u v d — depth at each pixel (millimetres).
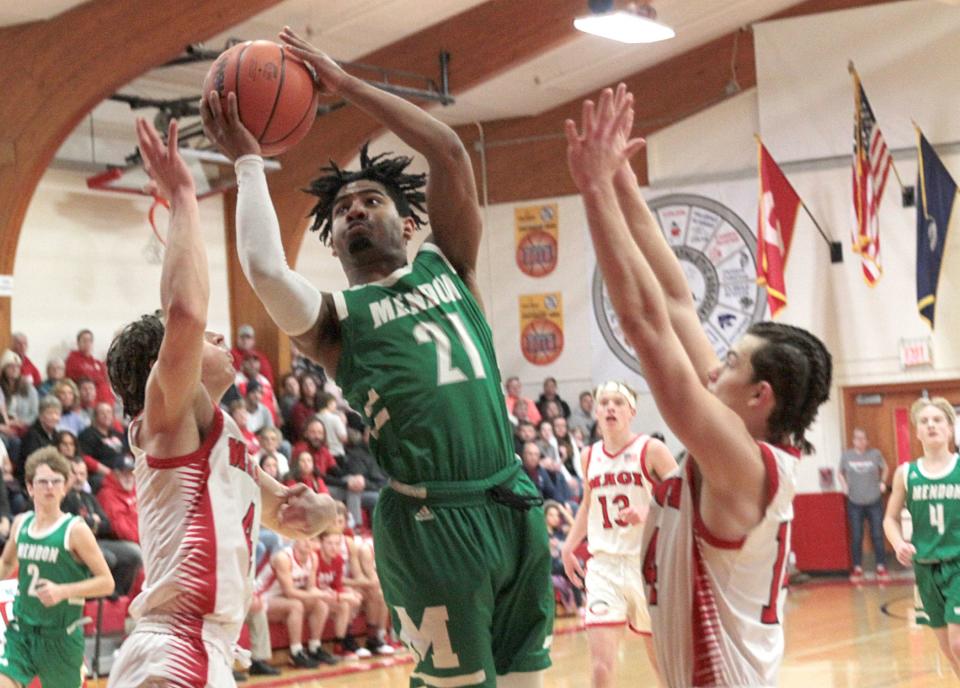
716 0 15039
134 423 3098
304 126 3201
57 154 12477
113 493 9344
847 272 15656
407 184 3434
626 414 6324
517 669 3168
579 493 13602
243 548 3080
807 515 15531
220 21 10312
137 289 13078
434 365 3076
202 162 12539
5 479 9109
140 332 3154
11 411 10383
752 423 2496
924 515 6246
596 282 16719
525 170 17000
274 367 13977
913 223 15414
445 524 3014
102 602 8406
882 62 15609
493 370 3242
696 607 2393
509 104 16562
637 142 2465
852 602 12719
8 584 5578
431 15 13484
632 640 10586
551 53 15039
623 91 2459
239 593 3059
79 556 5504
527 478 3248
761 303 16047
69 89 10727
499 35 13508
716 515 2375
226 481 3076
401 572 3053
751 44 16125
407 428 3033
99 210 12844
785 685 7703
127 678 2941
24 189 10852
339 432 12117
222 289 14164
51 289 12414
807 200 15867
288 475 10328
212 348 3244
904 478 6340
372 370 3057
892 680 7734
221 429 3104
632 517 5969
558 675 8484
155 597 2967
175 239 2949
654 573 2473
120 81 10625
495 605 3160
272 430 10586
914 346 15312
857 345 15594
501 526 3094
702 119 16359
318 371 14156
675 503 2451
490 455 3111
